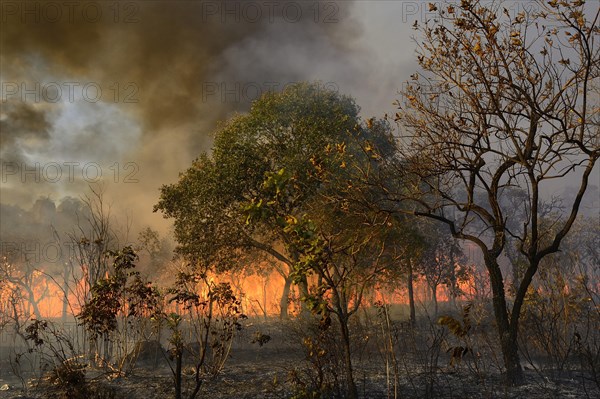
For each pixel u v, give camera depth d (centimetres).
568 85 1069
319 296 826
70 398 1048
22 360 1620
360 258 1242
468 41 1091
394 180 1232
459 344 1379
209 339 1496
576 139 1032
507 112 1083
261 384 1127
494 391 1000
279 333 1883
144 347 1431
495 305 1109
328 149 1172
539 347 1300
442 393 992
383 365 1239
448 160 1130
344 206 1095
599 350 1114
